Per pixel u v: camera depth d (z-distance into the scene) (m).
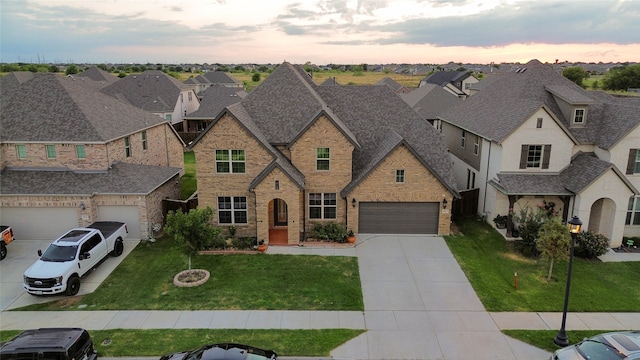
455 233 26.59
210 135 24.27
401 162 24.98
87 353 13.81
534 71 32.00
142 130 30.86
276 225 27.12
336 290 19.48
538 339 15.81
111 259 22.72
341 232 24.95
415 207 25.86
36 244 24.53
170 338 15.72
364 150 27.62
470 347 15.35
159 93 59.56
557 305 18.41
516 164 26.19
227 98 59.50
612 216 24.69
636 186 25.45
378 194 25.44
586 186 24.02
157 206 26.38
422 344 15.51
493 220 27.61
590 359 12.64
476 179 30.55
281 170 23.41
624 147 24.92
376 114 29.17
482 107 33.47
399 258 22.91
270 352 13.14
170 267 21.84
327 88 30.27
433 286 19.94
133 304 18.30
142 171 27.20
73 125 26.03
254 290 19.47
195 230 20.12
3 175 25.52
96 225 23.83
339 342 15.53
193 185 36.44
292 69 28.77
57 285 18.42
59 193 24.25
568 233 20.25
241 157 24.62
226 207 25.52
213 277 20.72
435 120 49.00
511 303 18.52
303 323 16.83
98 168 26.08
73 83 29.75
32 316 17.41
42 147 25.69
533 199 26.69
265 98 27.17
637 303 18.69
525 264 22.59
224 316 17.31
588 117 27.92
